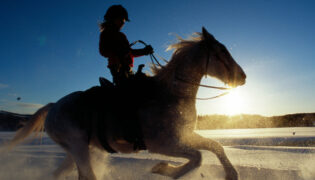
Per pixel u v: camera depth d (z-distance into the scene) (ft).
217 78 12.10
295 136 98.17
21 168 18.93
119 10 13.05
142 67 12.36
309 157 24.41
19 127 13.46
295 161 21.57
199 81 12.05
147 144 11.68
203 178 14.07
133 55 12.89
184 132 11.27
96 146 12.60
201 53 11.93
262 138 94.22
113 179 15.12
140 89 11.85
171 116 11.25
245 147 44.11
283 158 24.48
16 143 13.34
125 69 12.34
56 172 13.62
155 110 11.44
